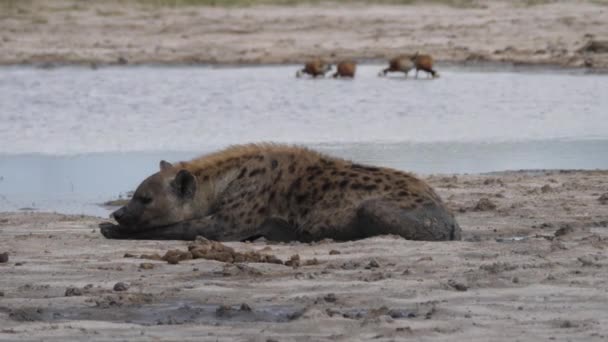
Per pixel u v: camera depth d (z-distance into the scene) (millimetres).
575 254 34375
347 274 31734
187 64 124625
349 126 79312
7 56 125562
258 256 34375
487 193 50625
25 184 57750
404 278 31125
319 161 39125
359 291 29547
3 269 33062
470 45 131000
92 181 58406
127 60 125062
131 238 39781
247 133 75875
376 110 88000
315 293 29500
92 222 44750
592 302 28141
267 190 39000
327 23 144875
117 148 69625
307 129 78062
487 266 32188
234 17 147750
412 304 28125
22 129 77938
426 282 30406
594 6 148875
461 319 26438
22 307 28375
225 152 40312
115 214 39594
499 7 150750
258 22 145375
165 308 28328
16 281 31516
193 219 39594
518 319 26453
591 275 31219
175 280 31422
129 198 53469
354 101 93062
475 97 95875
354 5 155375
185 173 39375
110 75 113875
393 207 36938
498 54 125812
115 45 132250
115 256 35469
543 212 44938
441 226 37250
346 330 25625
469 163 63781
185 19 146375
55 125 79750
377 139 73438
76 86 103688
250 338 25016
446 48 130375
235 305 28500
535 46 128750
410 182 38031
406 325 25875
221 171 39781
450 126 79375
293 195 38531
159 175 39781
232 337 25219
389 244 35688
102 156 66625
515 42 131625
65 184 57656
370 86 104375
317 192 38188
